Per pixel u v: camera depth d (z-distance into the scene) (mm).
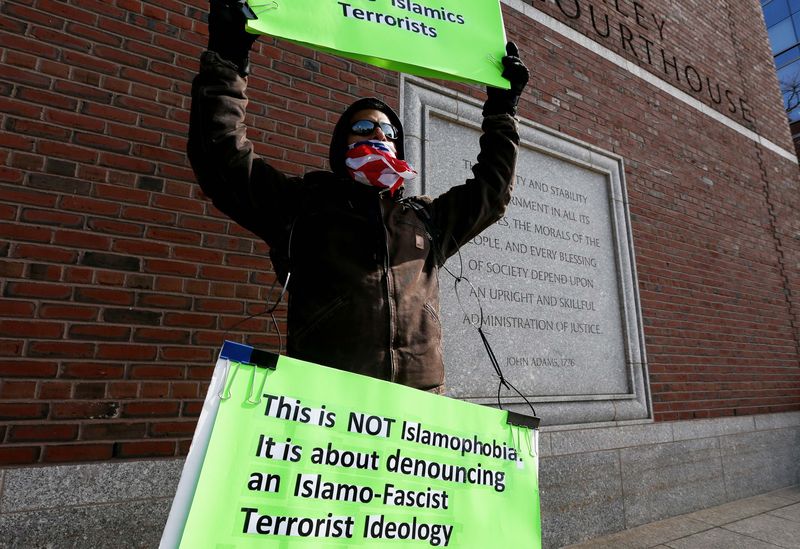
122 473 2271
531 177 4254
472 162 3818
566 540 3461
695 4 6730
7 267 2230
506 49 1721
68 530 2119
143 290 2521
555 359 3922
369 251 1398
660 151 5402
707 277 5375
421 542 1186
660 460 4195
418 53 1500
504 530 1313
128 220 2551
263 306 2818
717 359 5117
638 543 3533
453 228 1650
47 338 2252
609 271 4551
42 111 2438
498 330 3658
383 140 1596
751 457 4961
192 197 2748
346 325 1306
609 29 5355
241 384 1074
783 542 3582
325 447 1125
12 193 2299
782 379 5773
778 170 7027
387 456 1199
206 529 948
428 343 1424
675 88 5898
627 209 4805
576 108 4715
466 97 3873
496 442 1396
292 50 3297
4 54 2396
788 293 6340
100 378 2330
